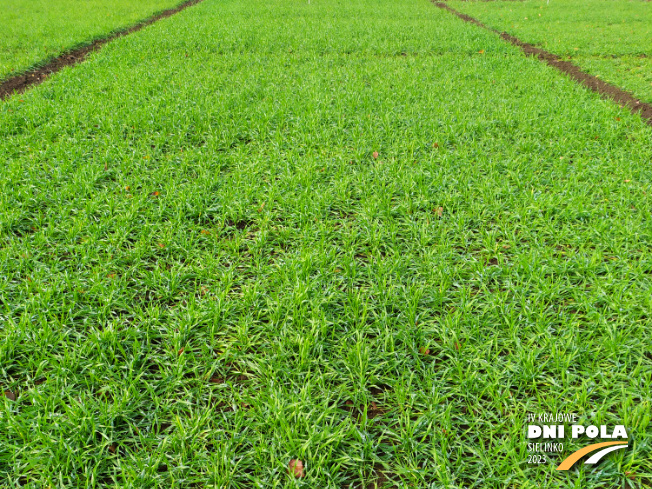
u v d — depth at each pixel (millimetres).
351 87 7141
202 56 9336
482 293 3156
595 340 2730
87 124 5703
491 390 2404
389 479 2068
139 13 14344
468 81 7699
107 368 2502
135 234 3715
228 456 2111
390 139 5371
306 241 3617
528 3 18672
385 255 3584
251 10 15375
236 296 3092
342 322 2836
